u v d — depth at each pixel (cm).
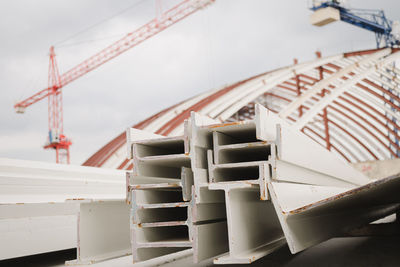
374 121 3294
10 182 511
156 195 368
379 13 4447
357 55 3008
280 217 292
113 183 698
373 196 417
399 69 2856
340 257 431
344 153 3656
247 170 405
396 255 426
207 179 327
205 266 404
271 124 325
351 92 3189
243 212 317
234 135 348
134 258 319
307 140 441
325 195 431
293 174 368
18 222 417
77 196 606
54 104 5766
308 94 2406
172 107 3059
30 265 494
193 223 309
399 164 3052
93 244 405
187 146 314
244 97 2542
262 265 399
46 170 582
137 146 337
